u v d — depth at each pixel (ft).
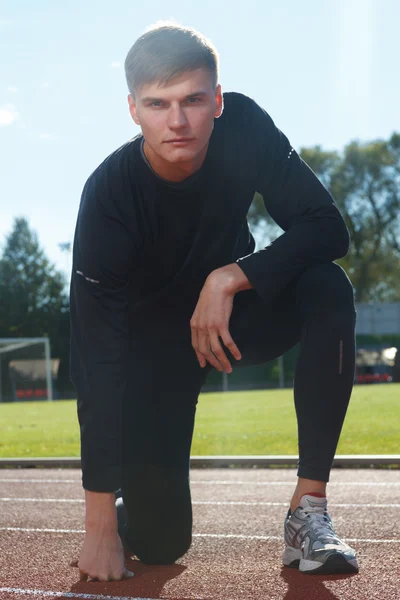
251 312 8.60
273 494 15.99
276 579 7.70
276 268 7.85
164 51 6.58
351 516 12.31
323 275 7.98
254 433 33.30
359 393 71.51
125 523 9.23
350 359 7.86
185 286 8.64
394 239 151.23
